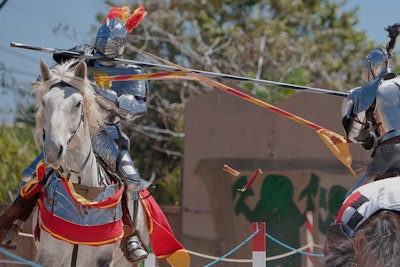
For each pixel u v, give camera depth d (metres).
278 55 46.38
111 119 16.11
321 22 51.66
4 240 15.70
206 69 44.53
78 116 14.02
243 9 49.62
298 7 51.41
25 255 27.48
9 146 40.28
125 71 16.86
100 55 16.78
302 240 28.94
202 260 28.45
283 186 29.06
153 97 44.19
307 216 26.89
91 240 14.48
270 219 28.97
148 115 44.16
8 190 38.97
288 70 45.22
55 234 14.34
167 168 43.84
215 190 28.94
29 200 15.55
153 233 17.02
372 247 12.60
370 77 14.39
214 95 29.22
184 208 28.61
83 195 14.78
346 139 15.21
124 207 15.88
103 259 14.77
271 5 50.97
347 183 29.09
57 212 14.43
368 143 14.18
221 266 28.62
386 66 14.27
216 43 45.16
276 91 43.53
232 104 29.25
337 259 13.16
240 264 28.67
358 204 13.12
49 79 14.24
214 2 48.75
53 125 13.57
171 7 46.44
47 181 14.95
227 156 29.09
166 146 44.06
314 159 29.19
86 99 14.42
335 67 48.34
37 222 15.30
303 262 28.86
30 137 43.72
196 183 28.88
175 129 43.28
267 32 46.72
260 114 29.22
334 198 29.14
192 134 29.09
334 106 29.16
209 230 28.70
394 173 13.79
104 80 15.90
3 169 39.25
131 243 15.83
